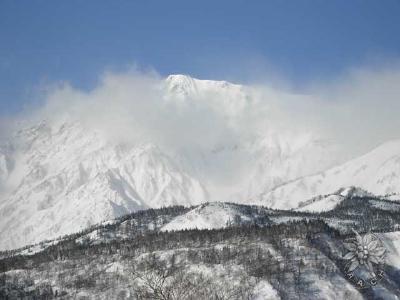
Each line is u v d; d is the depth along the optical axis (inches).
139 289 6628.9
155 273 6712.6
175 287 6747.1
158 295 6545.3
